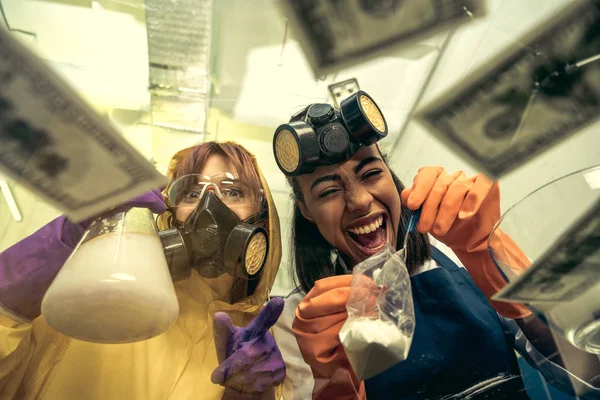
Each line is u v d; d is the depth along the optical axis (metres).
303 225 0.93
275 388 0.77
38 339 0.79
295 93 0.84
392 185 0.84
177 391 0.76
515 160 0.60
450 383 0.77
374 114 0.80
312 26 0.51
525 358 0.82
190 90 0.79
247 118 0.88
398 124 0.86
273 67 0.79
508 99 0.55
